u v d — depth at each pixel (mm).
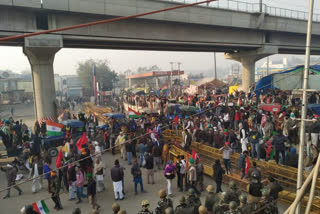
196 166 11281
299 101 22906
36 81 26391
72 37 25688
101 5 25312
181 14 29875
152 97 36562
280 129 14297
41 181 12320
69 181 11117
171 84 72125
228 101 25734
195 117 20375
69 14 24734
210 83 49312
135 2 27109
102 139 17172
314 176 2516
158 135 16734
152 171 12586
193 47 37562
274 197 8680
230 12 33938
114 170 10953
